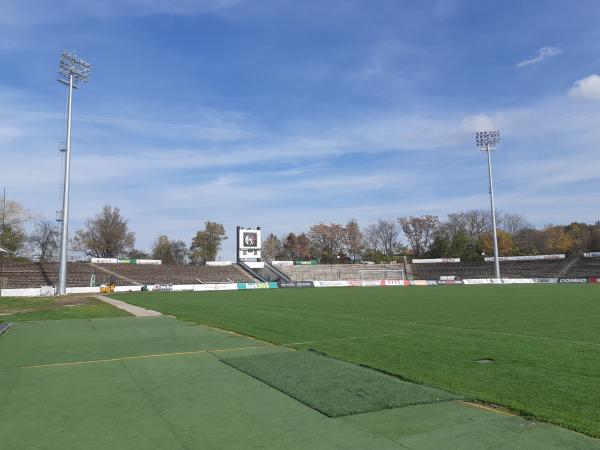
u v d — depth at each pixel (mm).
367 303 32219
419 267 96688
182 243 126500
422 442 5578
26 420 6660
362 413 6762
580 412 6723
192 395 7926
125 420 6617
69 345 13859
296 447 5480
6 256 72750
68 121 49281
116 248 97750
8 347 13586
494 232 73688
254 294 48219
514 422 6309
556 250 109938
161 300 38250
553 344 13398
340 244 123062
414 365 10414
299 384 8484
